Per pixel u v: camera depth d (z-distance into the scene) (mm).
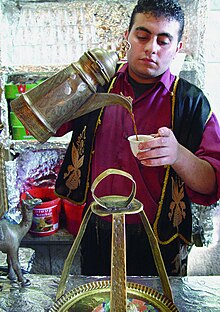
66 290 1041
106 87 1428
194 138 1377
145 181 1386
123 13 1910
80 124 1466
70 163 1505
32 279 1081
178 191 1404
